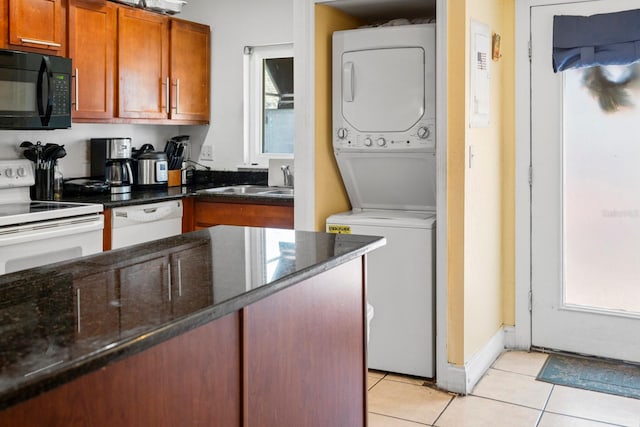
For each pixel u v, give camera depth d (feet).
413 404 9.53
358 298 6.31
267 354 4.73
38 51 11.06
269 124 15.34
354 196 11.91
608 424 8.75
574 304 11.58
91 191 12.76
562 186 11.46
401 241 10.42
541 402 9.54
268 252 5.58
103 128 14.05
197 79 14.93
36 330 3.32
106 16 12.34
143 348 3.27
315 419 5.49
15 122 10.57
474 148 10.17
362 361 6.47
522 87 11.61
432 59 10.23
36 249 9.92
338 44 10.95
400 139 10.55
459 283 9.87
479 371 10.52
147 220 12.31
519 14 11.53
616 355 11.25
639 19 10.57
